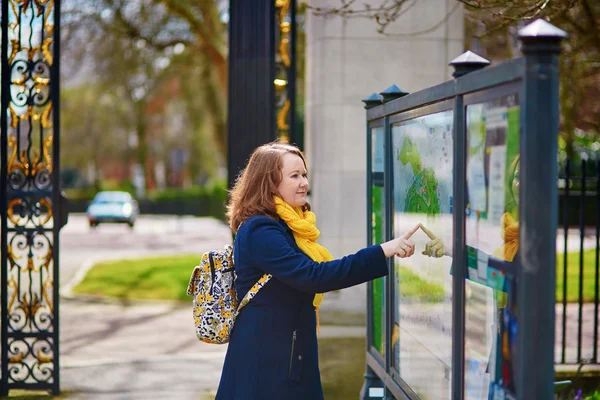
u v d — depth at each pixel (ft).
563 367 18.80
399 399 11.61
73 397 18.72
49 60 18.72
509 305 7.38
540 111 6.53
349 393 18.34
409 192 11.25
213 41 60.75
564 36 6.46
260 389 9.50
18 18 18.62
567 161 18.22
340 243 29.12
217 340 9.93
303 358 9.71
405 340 11.59
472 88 8.07
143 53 63.62
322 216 29.30
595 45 21.08
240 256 9.68
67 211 19.11
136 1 57.93
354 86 28.66
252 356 9.57
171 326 31.01
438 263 9.78
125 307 36.47
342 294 29.35
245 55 20.27
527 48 6.52
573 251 48.83
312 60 29.50
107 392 19.25
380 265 9.15
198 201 149.79
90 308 36.06
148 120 142.92
